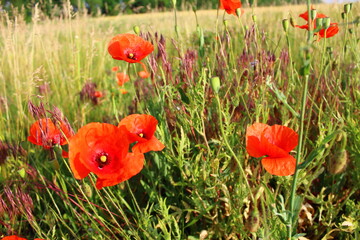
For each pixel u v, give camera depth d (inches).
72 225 24.3
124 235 21.7
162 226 20.8
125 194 25.3
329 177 26.5
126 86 47.3
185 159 24.5
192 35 45.2
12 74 46.1
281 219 18.2
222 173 22.7
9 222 22.9
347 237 22.7
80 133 18.0
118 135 18.2
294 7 50.4
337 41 38.8
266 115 24.0
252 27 26.6
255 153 18.2
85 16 59.8
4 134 34.1
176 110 24.8
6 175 27.7
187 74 25.8
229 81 26.0
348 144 26.6
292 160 17.6
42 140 21.1
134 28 26.5
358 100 27.2
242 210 24.0
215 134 25.3
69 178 24.7
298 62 43.4
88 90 41.3
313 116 29.1
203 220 25.1
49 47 51.8
